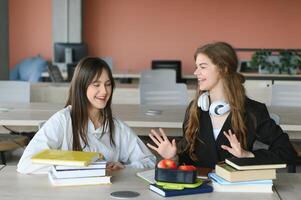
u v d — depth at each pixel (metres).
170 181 1.92
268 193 1.94
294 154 2.46
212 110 2.41
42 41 9.51
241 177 1.93
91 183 2.00
